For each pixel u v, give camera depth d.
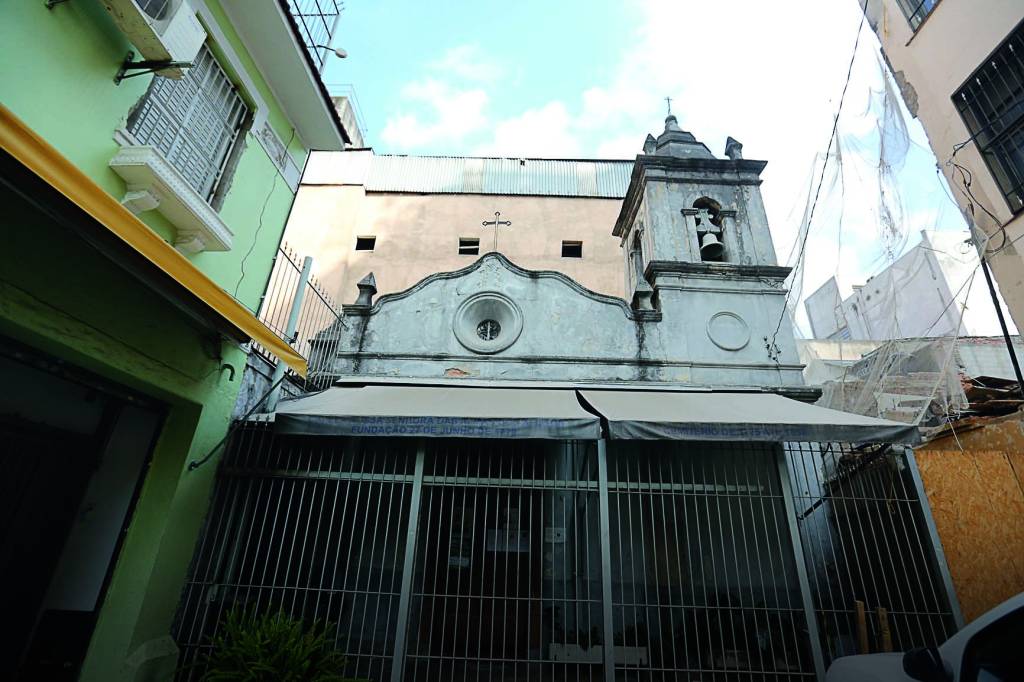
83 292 4.64
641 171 12.16
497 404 7.48
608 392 8.79
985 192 7.46
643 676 7.11
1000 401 8.34
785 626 7.41
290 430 6.65
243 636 5.14
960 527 6.86
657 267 10.41
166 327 5.75
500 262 10.41
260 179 7.70
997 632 2.84
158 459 6.15
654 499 8.21
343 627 7.34
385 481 6.80
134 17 4.62
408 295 10.09
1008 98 7.26
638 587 7.74
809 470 9.57
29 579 5.18
